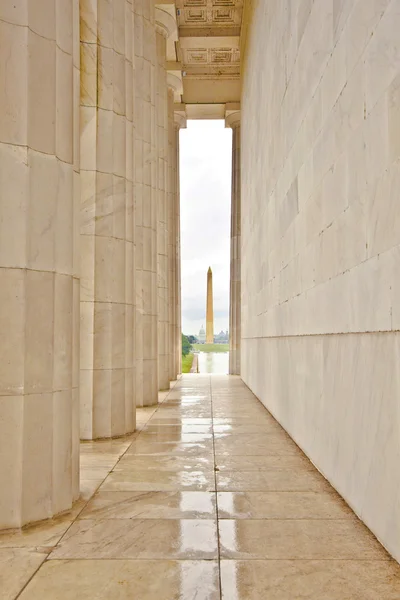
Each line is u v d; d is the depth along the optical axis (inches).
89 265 358.9
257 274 592.1
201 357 2591.0
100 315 358.9
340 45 221.6
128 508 211.9
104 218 365.1
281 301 397.1
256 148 605.0
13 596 140.9
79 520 198.5
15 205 195.0
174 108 969.5
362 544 174.4
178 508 211.9
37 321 198.7
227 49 939.3
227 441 346.3
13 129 195.9
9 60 196.9
